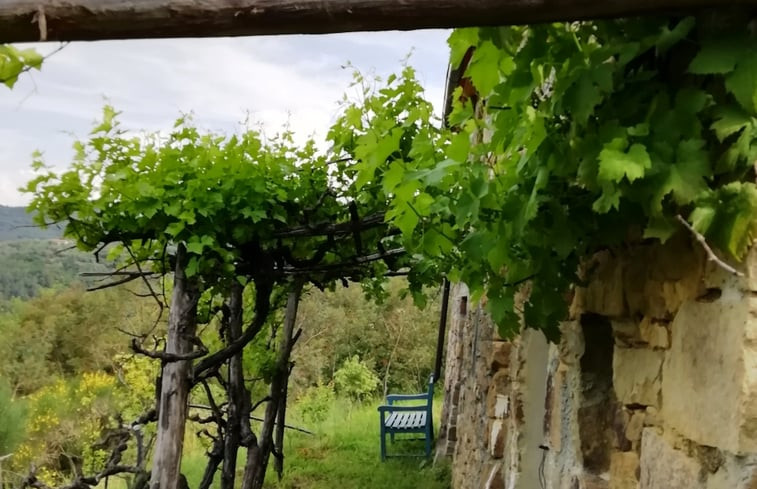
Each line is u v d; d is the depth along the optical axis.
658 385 1.19
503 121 1.30
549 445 1.93
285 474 6.06
